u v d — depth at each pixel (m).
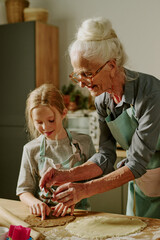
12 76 3.36
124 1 3.24
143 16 3.15
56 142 1.58
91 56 1.19
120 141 1.54
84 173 1.41
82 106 3.29
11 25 3.34
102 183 1.27
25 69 3.29
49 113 1.46
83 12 3.49
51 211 1.36
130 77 1.33
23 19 3.45
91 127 3.03
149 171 1.54
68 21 3.58
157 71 3.13
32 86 3.26
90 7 3.44
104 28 1.21
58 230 1.16
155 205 1.60
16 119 3.35
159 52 3.11
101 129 1.60
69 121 3.24
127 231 1.13
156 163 1.53
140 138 1.27
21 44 3.29
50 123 1.48
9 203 1.49
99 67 1.22
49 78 3.46
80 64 1.21
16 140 3.36
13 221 1.21
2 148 3.45
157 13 3.09
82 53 1.19
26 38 3.27
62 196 1.25
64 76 3.65
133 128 1.45
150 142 1.27
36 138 1.63
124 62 1.29
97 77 1.24
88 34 1.20
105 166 1.47
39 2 3.73
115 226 1.18
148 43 3.15
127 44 3.25
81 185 1.27
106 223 1.21
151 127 1.26
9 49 3.36
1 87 3.43
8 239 1.03
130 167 1.27
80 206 1.57
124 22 3.25
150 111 1.26
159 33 3.09
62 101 1.57
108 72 1.25
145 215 1.63
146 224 1.20
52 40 3.49
